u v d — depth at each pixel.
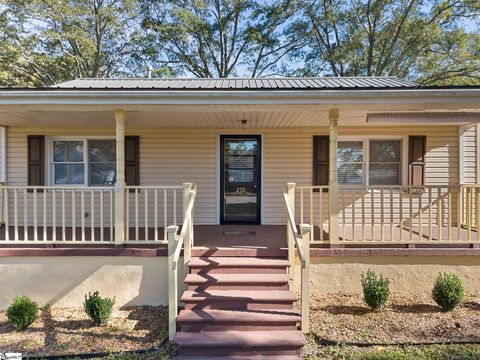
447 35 17.72
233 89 5.08
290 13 20.59
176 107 5.15
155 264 5.18
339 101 4.99
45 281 5.18
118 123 5.18
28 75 17.92
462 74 17.72
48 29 17.33
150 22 20.22
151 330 4.40
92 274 5.18
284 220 7.74
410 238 5.29
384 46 18.72
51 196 7.75
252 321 4.07
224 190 7.82
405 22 18.25
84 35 18.00
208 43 20.88
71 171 7.89
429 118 6.34
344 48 19.06
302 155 7.71
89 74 19.56
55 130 7.75
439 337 4.02
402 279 5.28
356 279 5.29
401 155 7.63
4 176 7.74
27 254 5.14
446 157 7.52
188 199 5.00
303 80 8.23
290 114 5.98
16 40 16.86
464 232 6.73
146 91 4.93
